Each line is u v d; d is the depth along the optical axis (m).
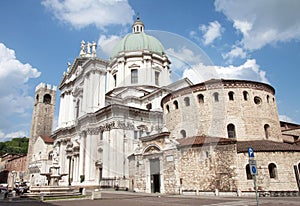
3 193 27.66
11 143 131.75
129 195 23.89
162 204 17.88
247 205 17.70
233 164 28.38
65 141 49.53
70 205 18.45
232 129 34.56
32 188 27.98
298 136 42.84
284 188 27.23
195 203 18.64
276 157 28.25
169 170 23.77
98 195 22.62
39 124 92.81
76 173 39.88
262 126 35.22
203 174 27.25
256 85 36.81
